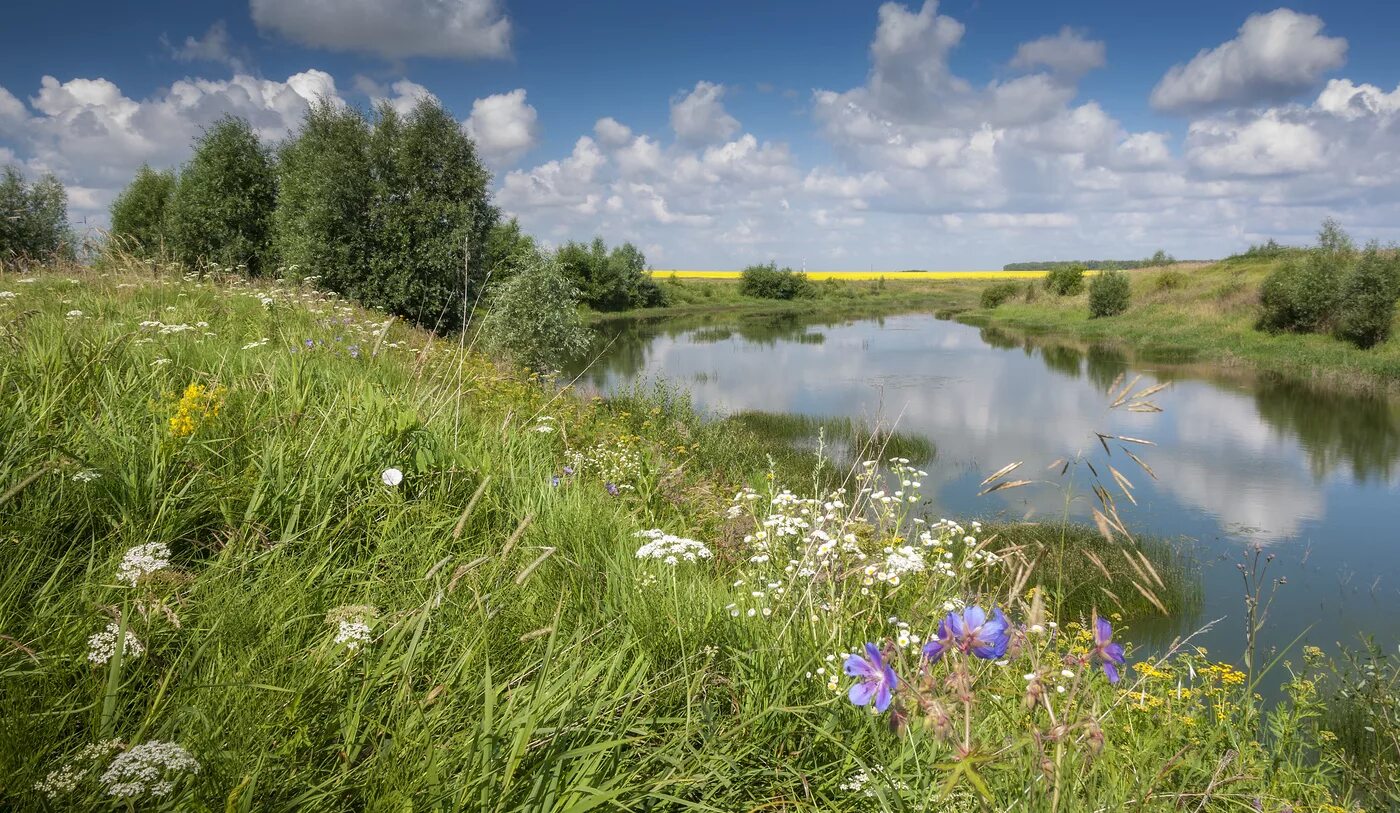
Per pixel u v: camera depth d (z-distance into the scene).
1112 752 2.25
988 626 1.37
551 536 3.41
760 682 2.36
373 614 2.17
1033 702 1.54
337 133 24.55
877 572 3.19
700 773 1.98
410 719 1.77
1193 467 16.84
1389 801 3.68
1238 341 37.75
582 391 17.81
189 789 1.48
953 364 36.16
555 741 1.78
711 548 4.42
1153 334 43.81
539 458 4.82
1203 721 3.28
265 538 2.67
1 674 1.63
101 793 1.43
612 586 2.98
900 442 17.94
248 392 3.95
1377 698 4.88
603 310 75.12
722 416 21.58
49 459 2.62
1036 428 21.00
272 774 1.60
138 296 7.97
